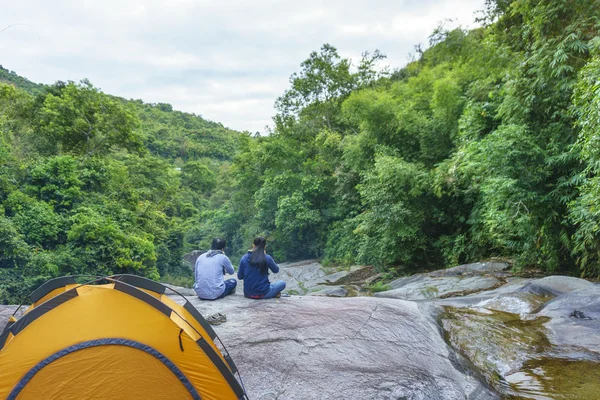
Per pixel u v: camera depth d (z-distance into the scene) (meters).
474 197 14.02
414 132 16.17
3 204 14.52
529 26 9.23
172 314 2.97
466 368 4.07
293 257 26.88
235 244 35.72
